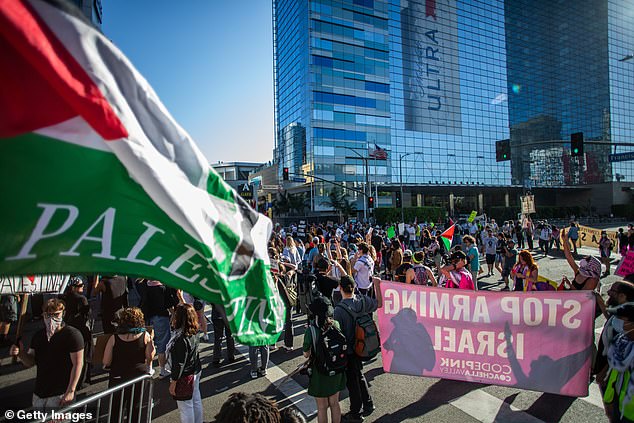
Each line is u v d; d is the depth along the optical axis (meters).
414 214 53.53
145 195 1.52
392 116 60.97
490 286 12.23
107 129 1.33
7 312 7.20
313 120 54.72
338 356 3.83
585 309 4.47
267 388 5.46
